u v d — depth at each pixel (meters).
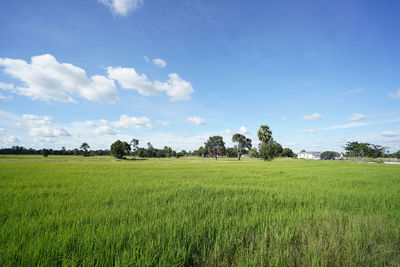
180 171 17.08
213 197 6.39
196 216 4.02
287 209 4.91
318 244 2.75
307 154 110.69
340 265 2.47
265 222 3.82
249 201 5.72
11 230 3.15
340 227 3.44
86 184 9.03
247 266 2.26
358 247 2.75
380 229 3.45
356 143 86.50
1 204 5.08
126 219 3.93
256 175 13.86
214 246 2.72
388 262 2.55
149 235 3.00
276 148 49.56
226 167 23.39
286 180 11.14
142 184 9.04
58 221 3.68
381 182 10.30
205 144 96.50
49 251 2.50
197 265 2.43
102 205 5.18
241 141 84.00
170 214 4.23
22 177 11.63
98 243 2.66
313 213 4.38
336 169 20.28
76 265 2.26
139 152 98.31
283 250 2.67
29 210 4.53
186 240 2.82
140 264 2.29
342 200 5.86
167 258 2.41
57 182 9.60
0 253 2.40
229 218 3.92
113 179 11.01
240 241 2.86
